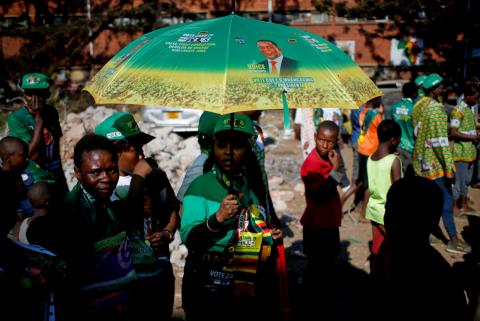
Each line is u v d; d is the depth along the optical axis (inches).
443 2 895.7
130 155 117.7
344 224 264.8
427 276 77.4
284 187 333.1
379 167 168.2
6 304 88.4
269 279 120.0
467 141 269.6
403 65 939.3
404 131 267.6
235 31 90.5
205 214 110.0
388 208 83.8
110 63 95.9
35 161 168.7
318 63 88.7
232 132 107.3
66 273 91.1
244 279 107.5
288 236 245.1
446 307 76.0
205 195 110.7
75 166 96.1
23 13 975.6
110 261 95.3
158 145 362.3
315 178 157.3
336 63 92.4
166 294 121.7
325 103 82.3
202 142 129.0
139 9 932.6
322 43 97.2
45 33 932.6
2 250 91.7
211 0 953.5
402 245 81.2
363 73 97.3
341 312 164.2
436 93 233.6
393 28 935.0
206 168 120.7
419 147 225.9
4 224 97.8
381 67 949.8
